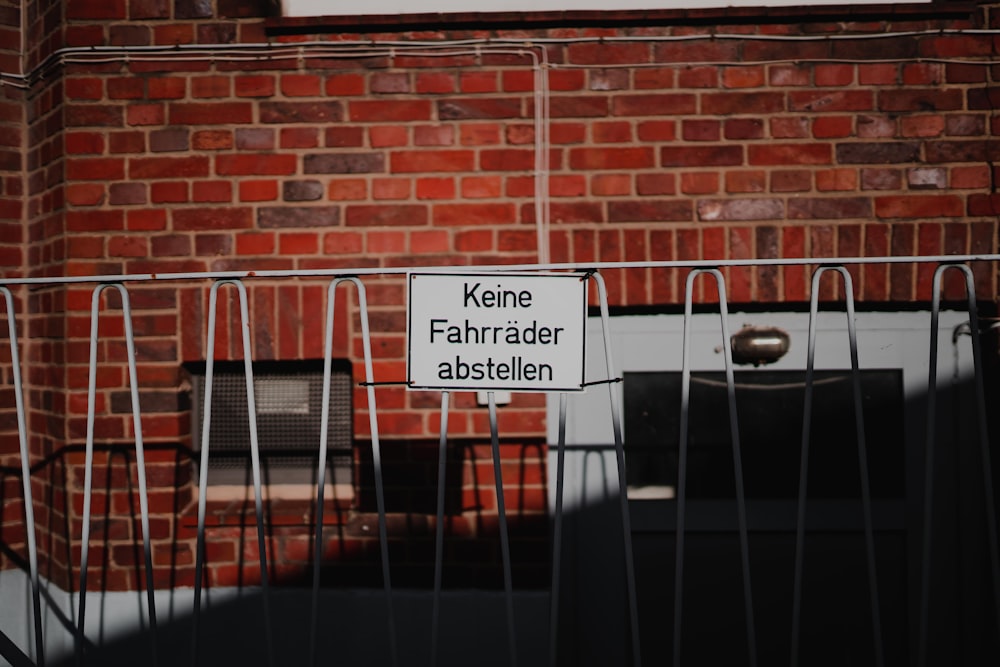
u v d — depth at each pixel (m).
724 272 3.05
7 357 3.40
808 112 3.06
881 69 3.06
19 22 3.41
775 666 3.22
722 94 3.08
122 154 3.14
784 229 3.05
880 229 3.04
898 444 3.20
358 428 3.13
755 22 3.08
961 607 3.15
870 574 2.31
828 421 3.22
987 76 3.04
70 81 3.14
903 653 3.19
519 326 2.35
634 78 3.09
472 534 3.11
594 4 3.11
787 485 3.23
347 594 3.11
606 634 3.23
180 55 3.14
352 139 3.12
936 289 2.29
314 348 3.10
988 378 3.08
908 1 3.05
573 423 3.22
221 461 3.30
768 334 3.14
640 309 3.19
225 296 3.12
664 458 3.24
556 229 3.09
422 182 3.12
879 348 3.15
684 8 3.06
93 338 2.43
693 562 3.24
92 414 2.42
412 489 3.12
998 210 3.02
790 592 3.22
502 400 3.12
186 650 3.14
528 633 3.09
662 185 3.08
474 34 3.11
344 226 3.12
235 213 3.13
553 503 3.16
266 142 3.13
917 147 3.04
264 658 3.13
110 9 3.14
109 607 3.12
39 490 3.37
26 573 3.37
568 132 3.10
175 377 3.13
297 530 3.15
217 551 3.14
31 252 3.41
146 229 3.13
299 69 3.13
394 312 3.11
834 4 3.05
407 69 3.12
